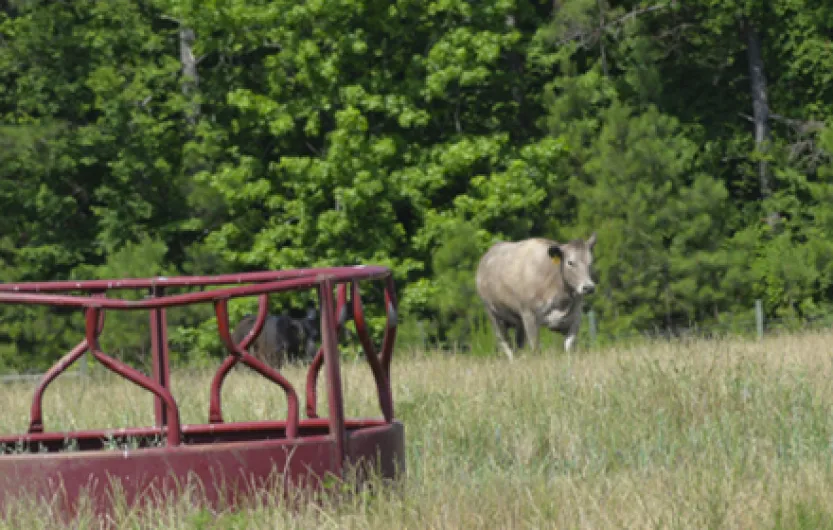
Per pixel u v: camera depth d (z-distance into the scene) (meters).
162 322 24.52
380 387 22.30
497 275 66.12
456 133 110.25
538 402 33.38
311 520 19.23
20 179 108.81
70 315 97.88
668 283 99.62
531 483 22.95
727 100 128.12
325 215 101.25
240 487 19.95
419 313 101.50
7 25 112.44
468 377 40.19
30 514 19.36
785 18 122.19
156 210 110.81
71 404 39.56
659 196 100.44
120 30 110.38
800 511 18.50
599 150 105.12
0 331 96.44
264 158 114.62
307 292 101.50
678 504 19.62
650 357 42.38
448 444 28.41
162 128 109.62
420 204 105.62
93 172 115.06
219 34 109.75
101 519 19.53
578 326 64.69
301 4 105.62
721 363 36.72
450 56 104.88
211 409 24.59
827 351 45.16
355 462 20.73
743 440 27.39
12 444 24.44
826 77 121.44
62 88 107.25
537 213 105.00
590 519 19.20
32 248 105.88
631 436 28.81
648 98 117.56
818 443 26.84
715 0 118.00
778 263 106.50
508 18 115.81
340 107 107.69
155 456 19.77
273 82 106.75
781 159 120.56
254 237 105.38
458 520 19.16
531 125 117.69
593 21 113.38
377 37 109.25
